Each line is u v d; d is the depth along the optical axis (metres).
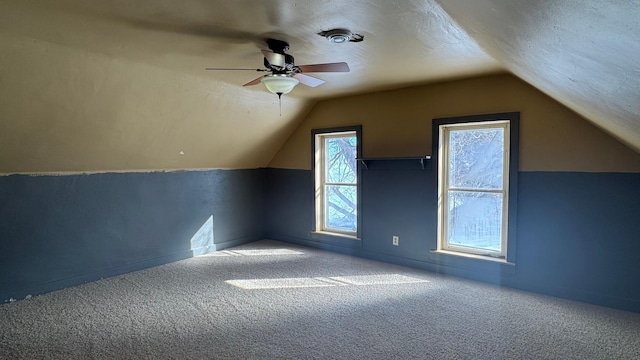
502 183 3.99
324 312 3.29
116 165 4.32
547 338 2.79
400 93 4.60
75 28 2.52
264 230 6.33
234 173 5.82
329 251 5.46
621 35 1.00
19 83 2.89
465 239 4.29
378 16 2.29
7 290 3.55
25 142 3.38
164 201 4.89
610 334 2.85
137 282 4.13
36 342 2.75
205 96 4.15
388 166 4.74
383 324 3.05
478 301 3.52
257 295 3.72
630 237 3.26
